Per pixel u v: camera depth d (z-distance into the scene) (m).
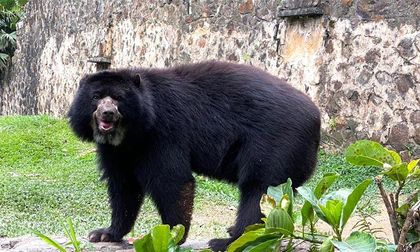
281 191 4.69
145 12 18.39
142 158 6.15
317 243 4.51
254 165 6.02
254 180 6.04
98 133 6.12
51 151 15.56
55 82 23.09
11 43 28.41
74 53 21.83
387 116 11.91
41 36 24.44
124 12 19.42
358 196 4.14
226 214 9.91
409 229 4.07
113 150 6.24
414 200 4.27
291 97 6.20
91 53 20.77
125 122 5.99
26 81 25.61
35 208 10.05
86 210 9.91
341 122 12.72
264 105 6.08
